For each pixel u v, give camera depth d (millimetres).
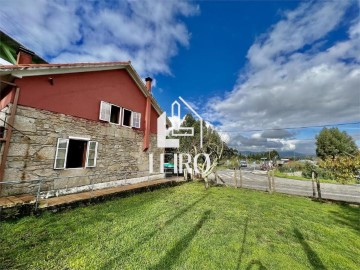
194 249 3873
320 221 6020
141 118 11750
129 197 8125
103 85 9305
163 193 9430
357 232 5215
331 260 3711
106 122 9336
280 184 17328
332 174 10555
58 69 7137
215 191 10633
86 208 6102
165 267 3213
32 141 6348
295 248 4160
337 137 36688
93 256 3389
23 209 4898
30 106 6363
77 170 7793
